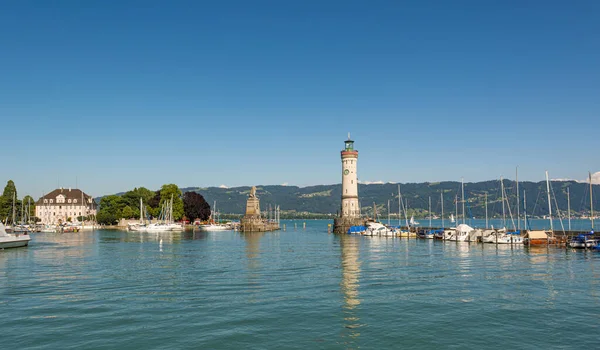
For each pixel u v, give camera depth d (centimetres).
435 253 8406
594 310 3778
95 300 4059
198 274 5578
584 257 7538
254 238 13762
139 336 3048
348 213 17500
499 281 5112
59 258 7381
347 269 6075
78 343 2909
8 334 3080
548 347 2891
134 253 8319
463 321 3434
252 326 3278
